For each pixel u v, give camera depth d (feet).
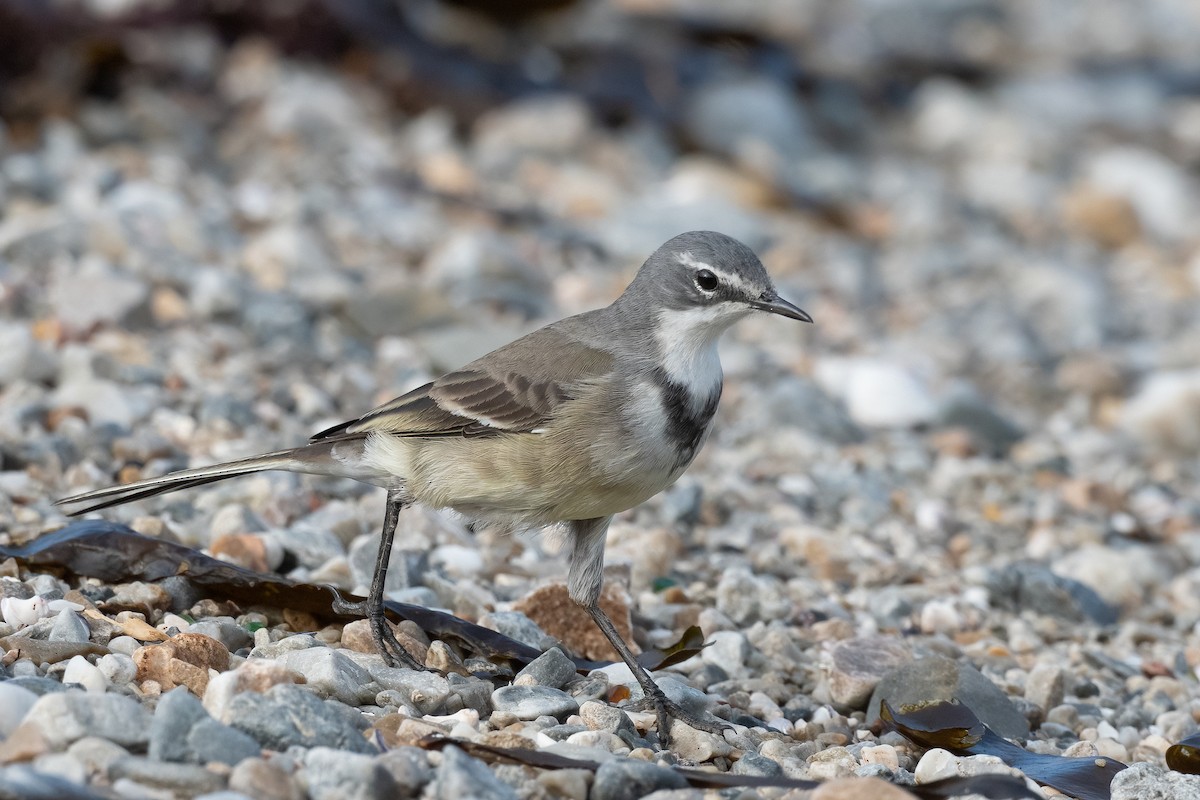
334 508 37.04
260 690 23.72
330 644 28.60
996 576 38.83
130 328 47.16
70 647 24.84
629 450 27.48
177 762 20.99
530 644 30.55
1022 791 23.11
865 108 97.71
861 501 44.50
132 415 40.27
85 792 19.29
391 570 32.81
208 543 33.86
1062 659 34.99
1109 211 81.56
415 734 23.24
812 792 22.27
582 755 23.16
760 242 69.26
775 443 48.83
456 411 27.99
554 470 27.50
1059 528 45.11
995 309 67.87
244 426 41.70
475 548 36.52
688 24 95.55
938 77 106.83
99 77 69.56
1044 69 115.44
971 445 51.42
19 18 67.36
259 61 75.31
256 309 49.80
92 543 29.63
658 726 26.76
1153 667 34.76
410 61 78.89
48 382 42.16
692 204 69.51
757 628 33.32
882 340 62.95
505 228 65.72
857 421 53.67
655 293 28.58
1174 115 106.93
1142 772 24.94
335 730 22.33
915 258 73.51
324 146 69.15
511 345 29.09
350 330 51.55
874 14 122.01
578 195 71.41
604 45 88.43
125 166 61.72
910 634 35.37
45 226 51.60
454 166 69.77
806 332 61.82
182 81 72.02
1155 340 67.36
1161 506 48.65
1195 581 41.91
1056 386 59.98
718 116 84.64
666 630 33.14
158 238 54.29
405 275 56.95
